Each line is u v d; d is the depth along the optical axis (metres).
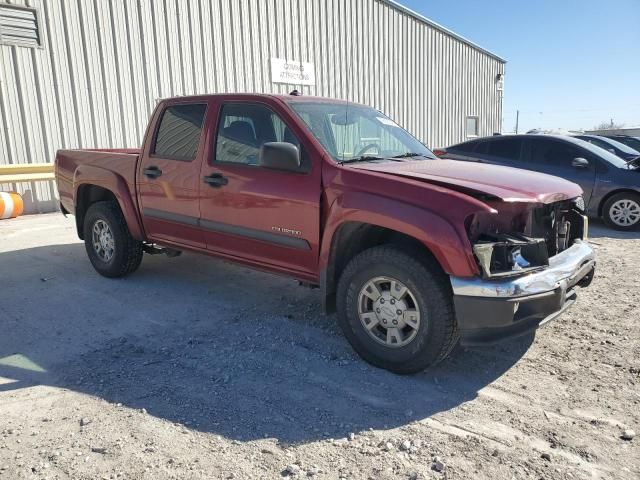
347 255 3.93
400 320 3.50
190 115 4.89
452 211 3.23
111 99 11.27
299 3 15.27
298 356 3.89
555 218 3.82
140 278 5.88
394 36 19.09
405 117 20.20
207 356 3.89
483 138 10.39
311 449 2.77
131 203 5.36
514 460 2.67
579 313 4.75
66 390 3.38
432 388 3.43
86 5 10.70
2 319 4.64
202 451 2.75
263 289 5.50
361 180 3.63
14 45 9.80
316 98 4.67
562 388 3.41
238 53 13.73
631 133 38.81
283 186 4.03
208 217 4.62
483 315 3.18
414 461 2.67
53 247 7.48
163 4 11.99
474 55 24.23
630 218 8.89
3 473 2.56
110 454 2.71
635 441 2.83
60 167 6.36
